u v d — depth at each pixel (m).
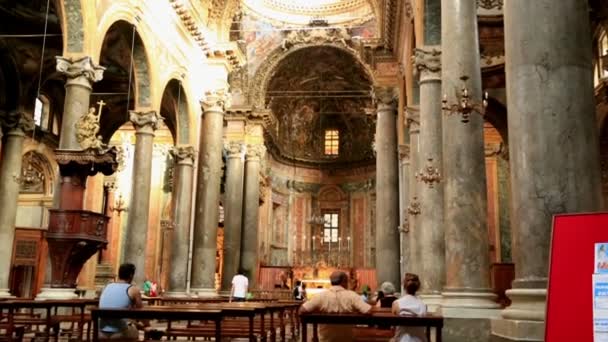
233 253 28.42
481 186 8.77
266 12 31.38
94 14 13.71
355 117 42.50
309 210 42.25
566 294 3.74
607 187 17.30
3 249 17.59
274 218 40.22
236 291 17.14
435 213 11.56
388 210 21.45
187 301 14.61
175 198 20.16
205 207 20.38
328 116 43.19
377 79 22.12
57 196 12.83
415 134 16.11
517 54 5.52
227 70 21.67
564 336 3.69
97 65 13.74
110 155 12.91
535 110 5.30
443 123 9.20
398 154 21.80
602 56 15.66
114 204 25.61
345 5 31.31
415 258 15.37
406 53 17.95
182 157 20.30
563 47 5.33
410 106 16.25
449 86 9.09
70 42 13.43
